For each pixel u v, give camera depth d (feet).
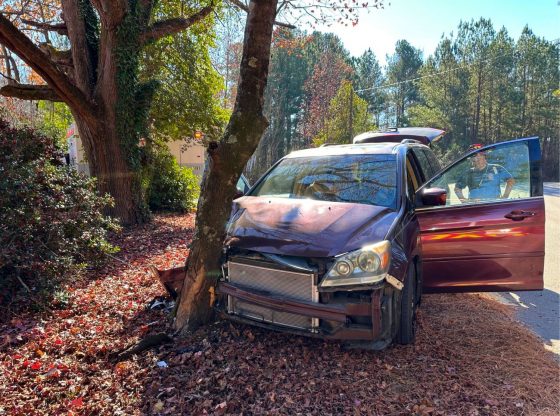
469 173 14.94
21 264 15.92
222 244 12.28
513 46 139.95
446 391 9.98
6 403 9.56
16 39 25.95
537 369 11.18
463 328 13.67
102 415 9.16
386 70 202.18
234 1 43.16
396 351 11.76
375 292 10.17
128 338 12.74
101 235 21.13
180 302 12.87
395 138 24.62
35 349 12.22
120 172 35.01
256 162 133.59
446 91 147.02
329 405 9.37
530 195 13.84
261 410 9.22
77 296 16.98
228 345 11.87
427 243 14.35
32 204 17.08
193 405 9.44
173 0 48.37
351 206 12.46
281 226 11.68
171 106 49.44
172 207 47.11
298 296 10.58
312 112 147.54
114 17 32.55
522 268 13.67
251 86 11.90
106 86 33.71
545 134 136.36
